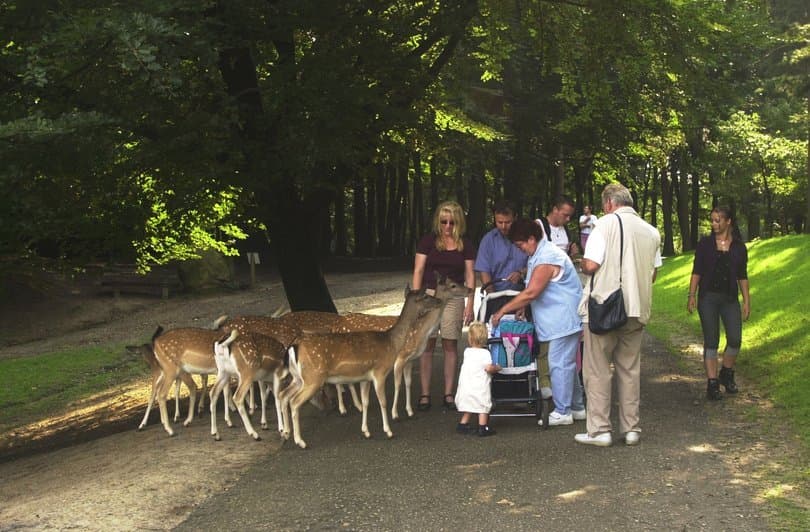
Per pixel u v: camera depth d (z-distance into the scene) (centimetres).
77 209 1177
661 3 1454
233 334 889
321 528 593
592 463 724
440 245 981
